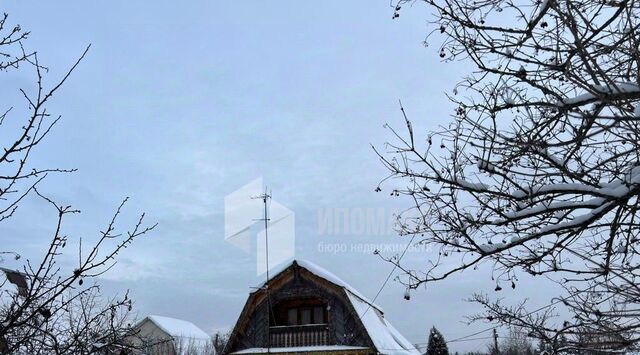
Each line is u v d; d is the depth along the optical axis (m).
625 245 4.69
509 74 4.23
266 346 17.91
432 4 4.35
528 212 4.54
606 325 4.42
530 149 4.27
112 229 3.96
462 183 4.65
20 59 4.13
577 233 4.48
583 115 3.66
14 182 3.79
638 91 3.56
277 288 18.56
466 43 4.26
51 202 3.90
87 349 4.22
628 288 4.30
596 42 4.18
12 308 3.77
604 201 4.24
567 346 4.59
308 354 17.17
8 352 3.73
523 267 4.91
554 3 3.55
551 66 3.93
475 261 4.92
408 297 5.25
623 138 3.83
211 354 40.28
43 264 3.67
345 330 17.50
